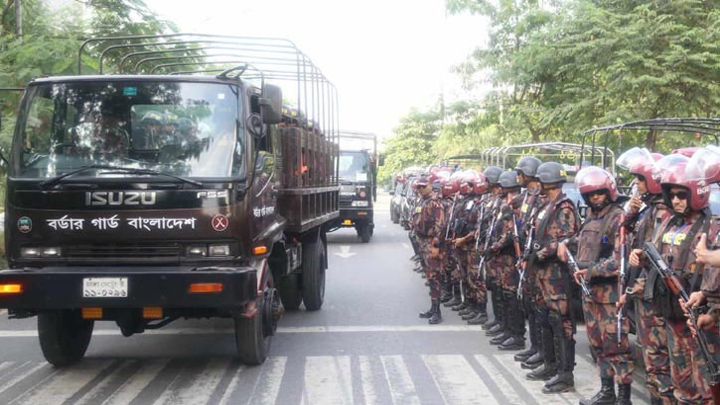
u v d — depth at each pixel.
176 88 7.10
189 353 8.23
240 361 7.79
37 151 7.06
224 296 6.52
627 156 5.66
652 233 5.30
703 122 9.35
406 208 21.70
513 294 8.26
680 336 4.91
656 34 16.92
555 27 20.77
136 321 7.38
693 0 17.20
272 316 7.88
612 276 5.91
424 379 7.10
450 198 10.07
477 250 9.16
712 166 4.70
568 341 6.72
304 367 7.56
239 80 7.14
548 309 6.81
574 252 6.51
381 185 81.50
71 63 11.44
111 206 6.77
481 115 26.64
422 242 10.09
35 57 11.51
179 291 6.52
